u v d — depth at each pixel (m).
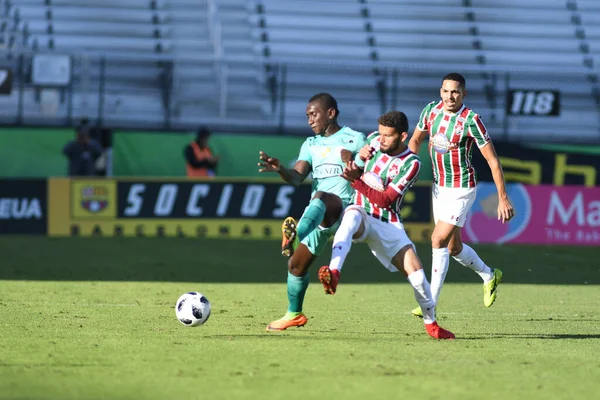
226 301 34.34
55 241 58.59
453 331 27.27
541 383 19.03
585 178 63.91
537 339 25.75
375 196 23.94
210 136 65.19
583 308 34.44
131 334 25.12
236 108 76.31
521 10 88.94
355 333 26.14
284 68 68.75
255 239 61.75
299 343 23.84
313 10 86.62
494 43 85.88
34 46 79.50
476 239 62.16
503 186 27.66
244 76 78.50
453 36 85.44
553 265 51.75
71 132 65.62
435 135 28.06
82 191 61.72
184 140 65.62
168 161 65.56
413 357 21.81
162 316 29.41
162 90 75.44
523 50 85.62
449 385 18.53
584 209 62.19
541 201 62.19
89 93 74.56
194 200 62.25
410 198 62.19
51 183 61.56
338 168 26.33
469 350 23.17
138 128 65.50
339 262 23.05
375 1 87.81
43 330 25.75
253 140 65.56
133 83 76.44
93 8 83.75
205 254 53.41
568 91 78.88
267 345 23.39
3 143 65.00
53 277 42.31
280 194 62.56
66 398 17.00
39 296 34.84
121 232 61.97
